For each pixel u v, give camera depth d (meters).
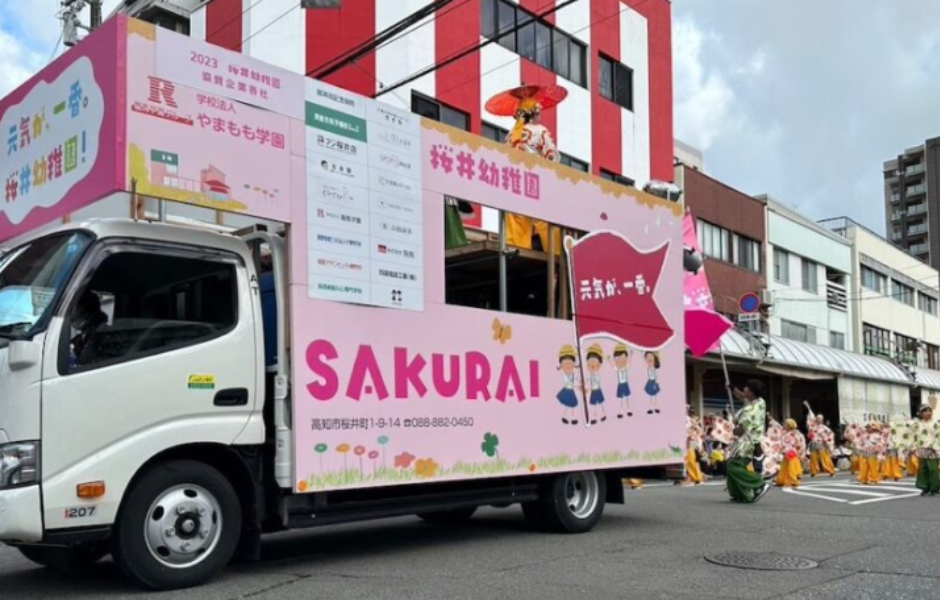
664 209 10.21
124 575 5.99
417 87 18.41
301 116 6.65
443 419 7.44
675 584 6.31
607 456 9.00
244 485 6.47
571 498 9.01
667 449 9.77
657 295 9.94
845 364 32.34
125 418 5.73
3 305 5.88
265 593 5.86
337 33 17.77
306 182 6.62
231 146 6.16
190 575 5.96
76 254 5.79
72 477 5.45
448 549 7.93
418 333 7.33
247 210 6.20
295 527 6.57
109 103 5.62
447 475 7.41
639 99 25.08
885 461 19.41
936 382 43.25
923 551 7.82
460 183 7.85
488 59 20.09
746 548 7.98
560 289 8.90
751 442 12.42
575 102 22.58
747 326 28.88
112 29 5.67
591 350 8.98
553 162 8.79
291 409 6.41
